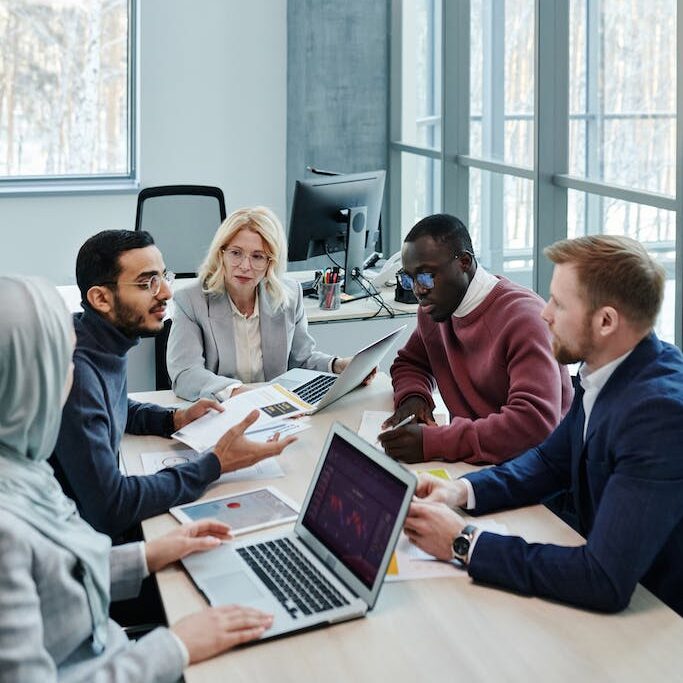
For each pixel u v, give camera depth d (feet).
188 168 20.31
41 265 19.97
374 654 5.32
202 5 19.71
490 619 5.66
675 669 5.16
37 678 4.56
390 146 21.07
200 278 10.48
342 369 10.66
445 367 9.53
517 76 16.11
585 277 6.14
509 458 8.05
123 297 7.32
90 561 5.14
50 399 4.92
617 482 5.84
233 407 9.03
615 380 6.23
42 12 19.71
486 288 8.91
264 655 5.31
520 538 6.12
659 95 12.51
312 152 20.68
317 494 6.50
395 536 5.65
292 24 20.02
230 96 20.20
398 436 8.12
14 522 4.73
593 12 13.67
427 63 19.72
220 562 6.25
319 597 5.78
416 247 8.79
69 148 20.47
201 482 7.39
